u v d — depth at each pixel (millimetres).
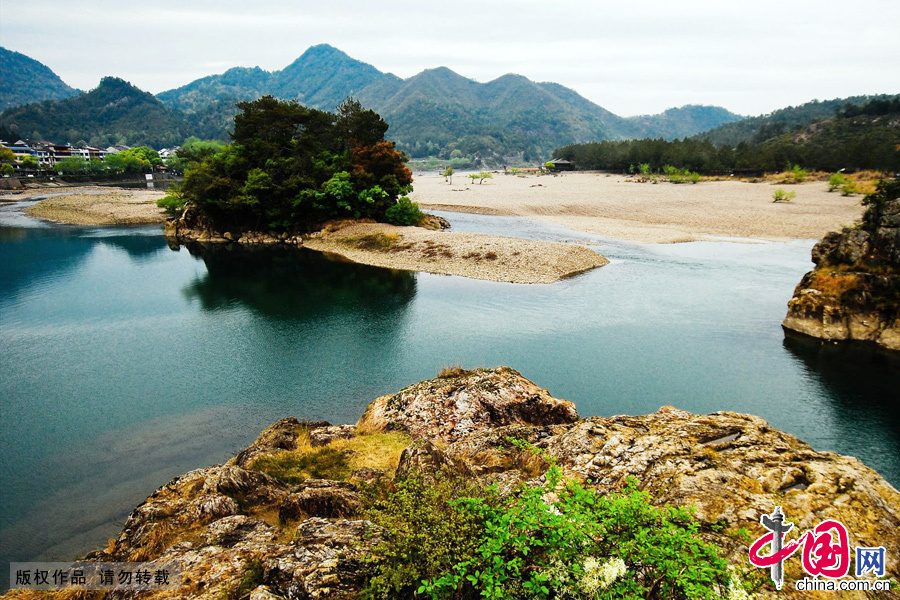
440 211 113375
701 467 11461
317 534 10281
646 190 148625
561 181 197500
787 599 7891
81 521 19578
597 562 7141
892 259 36562
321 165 83750
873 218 38719
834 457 11672
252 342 38625
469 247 64938
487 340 38500
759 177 184750
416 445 14000
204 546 11148
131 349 37281
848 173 168125
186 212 87312
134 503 20625
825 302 38062
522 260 60031
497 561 7379
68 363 34875
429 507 8773
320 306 47469
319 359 35406
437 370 33562
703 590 6672
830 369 33188
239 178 85438
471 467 14578
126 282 56562
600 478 12227
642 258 63781
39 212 108125
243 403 29359
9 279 57344
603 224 90438
